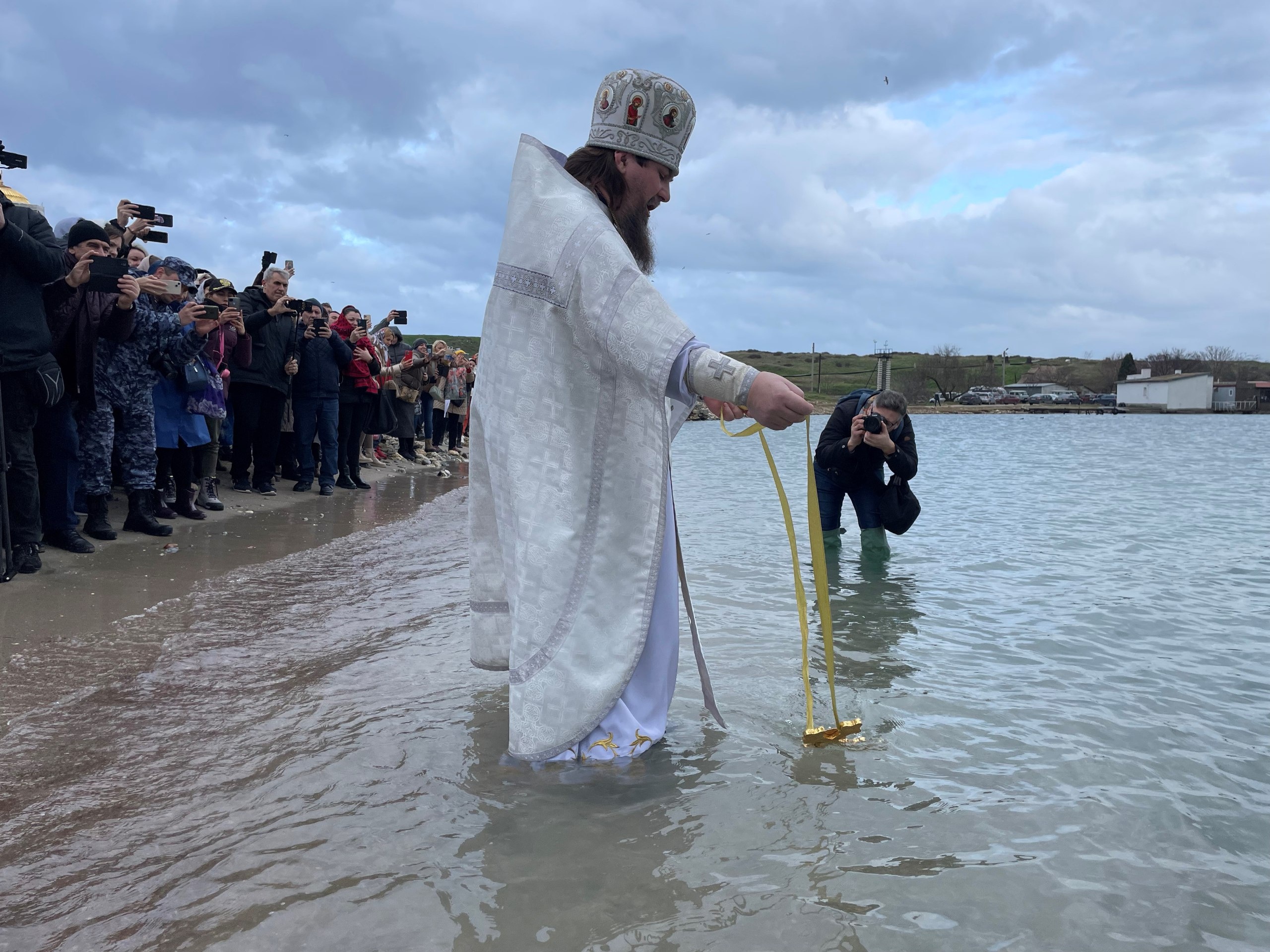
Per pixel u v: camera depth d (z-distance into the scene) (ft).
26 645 11.10
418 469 41.86
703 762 7.95
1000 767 8.00
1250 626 13.47
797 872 6.02
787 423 7.34
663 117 8.21
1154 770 7.99
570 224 7.80
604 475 8.02
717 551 20.13
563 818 6.77
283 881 5.80
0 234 14.56
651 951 5.10
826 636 8.46
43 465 16.99
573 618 7.88
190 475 22.61
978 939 5.29
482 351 8.49
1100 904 5.72
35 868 5.95
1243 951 5.26
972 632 13.01
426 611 13.41
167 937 5.17
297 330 28.50
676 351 7.30
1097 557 19.62
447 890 5.71
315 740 8.27
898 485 20.35
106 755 7.87
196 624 12.35
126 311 17.21
